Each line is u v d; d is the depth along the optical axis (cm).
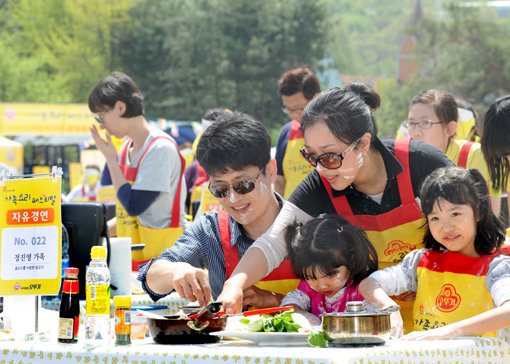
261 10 5584
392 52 9519
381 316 215
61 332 231
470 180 266
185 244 321
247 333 223
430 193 268
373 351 193
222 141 289
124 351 205
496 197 502
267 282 316
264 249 297
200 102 5409
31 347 221
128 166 504
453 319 260
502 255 262
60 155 2748
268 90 5525
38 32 5694
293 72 585
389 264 305
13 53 5297
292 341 223
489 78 5297
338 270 282
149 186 483
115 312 226
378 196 303
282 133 603
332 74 7100
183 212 509
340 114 279
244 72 5434
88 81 5656
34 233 249
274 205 317
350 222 307
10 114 2106
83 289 331
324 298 295
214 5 5603
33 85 5200
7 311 271
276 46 5519
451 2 5491
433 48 5697
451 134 516
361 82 433
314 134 282
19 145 580
